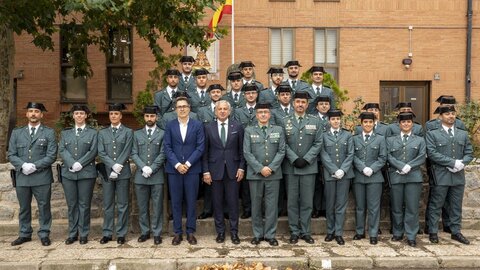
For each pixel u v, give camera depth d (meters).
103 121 14.62
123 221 7.34
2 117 9.61
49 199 7.30
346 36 14.86
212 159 7.29
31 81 14.44
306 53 14.83
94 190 8.12
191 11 9.59
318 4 14.79
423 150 7.31
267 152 7.16
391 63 14.93
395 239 7.51
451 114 7.41
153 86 11.57
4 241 7.45
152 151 7.30
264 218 7.69
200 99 8.37
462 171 7.42
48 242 7.23
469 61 14.91
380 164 7.36
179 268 6.45
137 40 14.48
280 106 7.93
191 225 7.31
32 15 9.35
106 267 6.41
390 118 10.42
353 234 7.91
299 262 6.51
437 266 6.57
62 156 7.21
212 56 14.54
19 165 7.08
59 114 14.50
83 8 7.60
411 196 7.28
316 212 8.05
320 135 7.36
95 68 14.51
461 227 8.12
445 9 14.95
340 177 7.25
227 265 6.34
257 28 14.69
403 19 14.91
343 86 14.88
